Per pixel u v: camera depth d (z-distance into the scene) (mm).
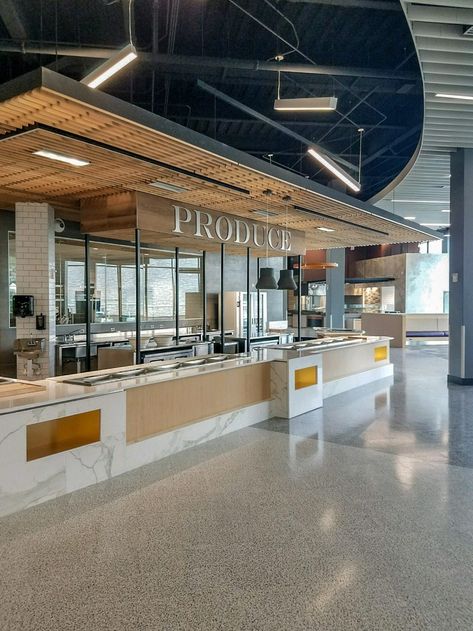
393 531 3111
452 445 5008
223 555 2807
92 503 3533
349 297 25281
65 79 3461
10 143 4457
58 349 8312
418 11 4391
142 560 2754
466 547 2914
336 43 6988
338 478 4047
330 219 8852
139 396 4441
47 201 7156
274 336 11414
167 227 7066
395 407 6891
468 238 8461
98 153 4777
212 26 6602
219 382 5441
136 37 6781
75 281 9898
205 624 2211
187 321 12234
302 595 2428
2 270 8242
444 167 9078
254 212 8188
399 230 10188
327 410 6699
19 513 3357
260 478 4047
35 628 2188
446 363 11836
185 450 4820
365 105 9312
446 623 2221
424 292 21844
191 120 9602
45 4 5844
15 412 3355
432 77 5551
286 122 9906
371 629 2180
